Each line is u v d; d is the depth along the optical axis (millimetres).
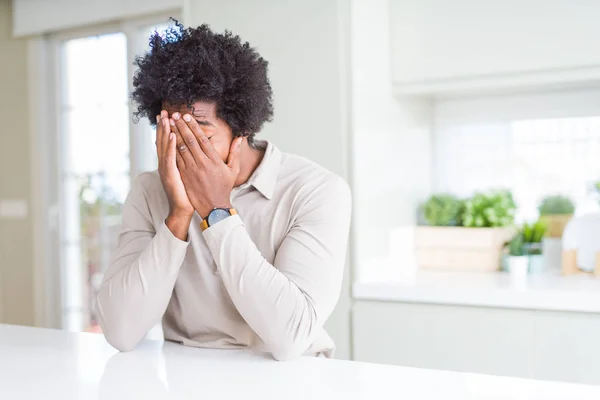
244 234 1102
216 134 1129
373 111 2174
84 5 3404
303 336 1083
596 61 1972
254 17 2201
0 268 3830
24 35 3654
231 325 1220
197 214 1221
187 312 1247
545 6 2037
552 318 1841
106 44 3553
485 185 2557
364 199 2109
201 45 1101
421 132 2568
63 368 1049
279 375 988
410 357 2029
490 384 919
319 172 1244
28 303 3754
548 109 2418
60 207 3713
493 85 2125
